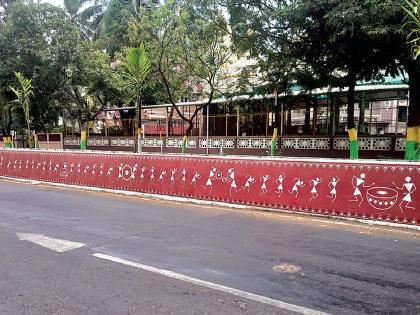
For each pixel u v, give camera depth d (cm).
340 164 779
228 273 482
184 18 1825
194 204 970
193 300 405
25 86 1845
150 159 1091
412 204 699
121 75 2384
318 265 512
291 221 773
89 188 1224
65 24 2344
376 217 733
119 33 2914
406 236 657
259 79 1773
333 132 1905
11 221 769
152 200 1033
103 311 380
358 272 487
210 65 1967
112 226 731
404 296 415
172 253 563
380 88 1722
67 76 2267
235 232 687
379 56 1276
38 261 528
